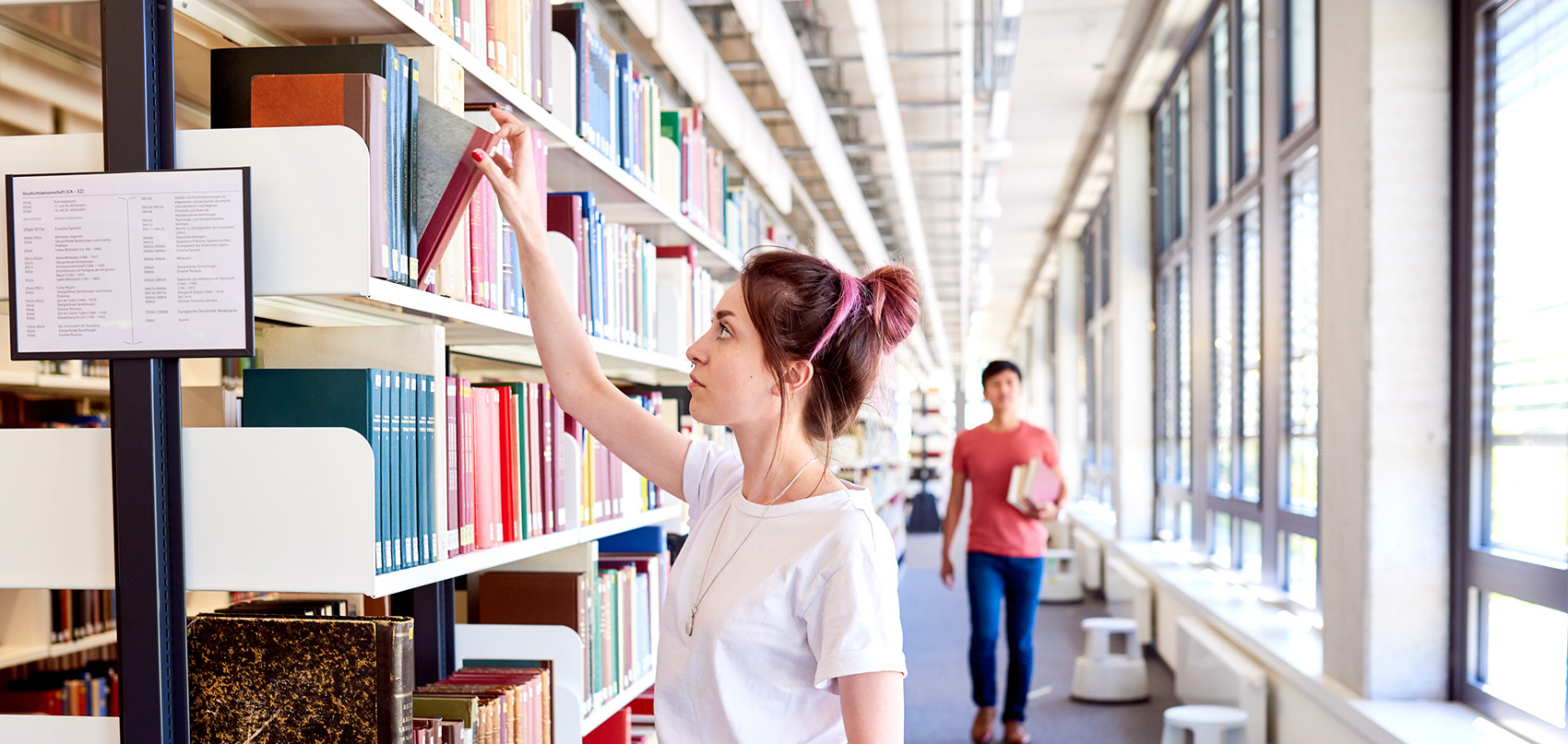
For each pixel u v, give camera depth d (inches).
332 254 50.7
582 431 84.7
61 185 50.9
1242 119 226.1
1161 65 282.5
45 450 53.2
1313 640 163.6
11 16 57.3
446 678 72.2
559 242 80.4
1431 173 124.6
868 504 47.6
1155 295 325.1
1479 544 120.4
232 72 54.6
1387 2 125.3
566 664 78.4
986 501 174.9
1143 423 326.0
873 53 191.3
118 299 50.7
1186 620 207.5
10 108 77.0
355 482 51.8
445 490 61.5
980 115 335.0
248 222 50.0
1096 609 327.3
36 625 119.9
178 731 52.0
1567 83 100.0
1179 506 304.2
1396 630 125.6
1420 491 125.3
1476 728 113.0
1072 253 530.6
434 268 60.1
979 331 671.1
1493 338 117.6
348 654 52.0
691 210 118.3
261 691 52.5
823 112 246.7
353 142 50.7
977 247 501.7
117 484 51.6
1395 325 125.2
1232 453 228.8
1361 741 123.0
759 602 45.3
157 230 50.5
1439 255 124.6
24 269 51.2
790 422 49.2
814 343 47.9
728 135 201.5
